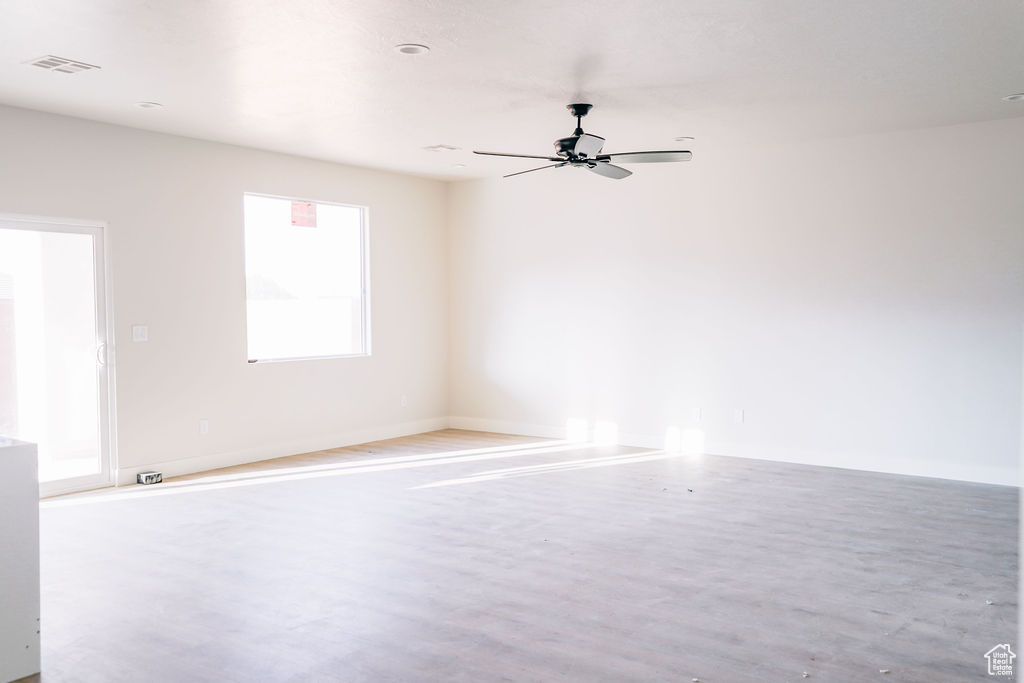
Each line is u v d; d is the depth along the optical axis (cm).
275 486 596
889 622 335
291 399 727
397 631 328
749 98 527
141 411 615
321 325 767
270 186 703
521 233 831
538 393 828
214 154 661
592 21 383
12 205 539
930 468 625
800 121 595
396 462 689
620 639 319
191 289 646
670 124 605
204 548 443
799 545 442
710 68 459
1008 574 395
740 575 393
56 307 568
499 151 705
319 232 764
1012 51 431
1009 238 591
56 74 465
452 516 507
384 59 441
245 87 495
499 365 855
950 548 436
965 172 605
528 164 763
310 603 360
